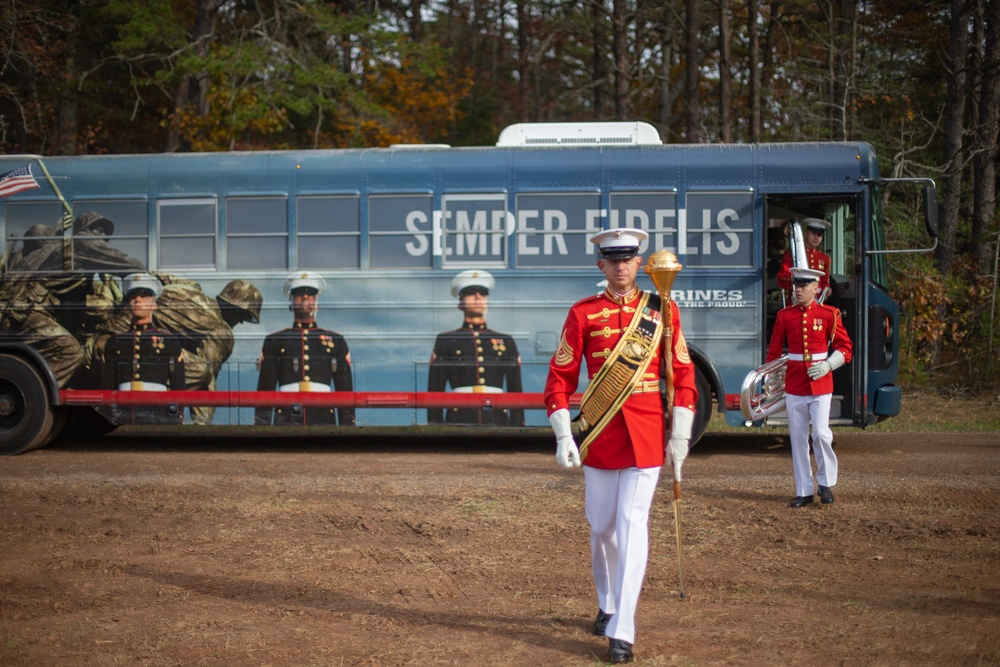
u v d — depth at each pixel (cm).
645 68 3938
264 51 2900
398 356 1576
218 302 1606
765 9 3850
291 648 730
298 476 1398
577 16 3709
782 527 1064
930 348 2542
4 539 1053
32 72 3131
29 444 1645
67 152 3416
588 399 719
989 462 1463
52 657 716
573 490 1268
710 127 3881
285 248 1600
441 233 1573
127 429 2053
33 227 1648
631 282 727
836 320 1161
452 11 5184
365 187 1585
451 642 739
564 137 1603
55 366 1639
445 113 3731
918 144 3073
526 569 925
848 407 1537
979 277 2578
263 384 1597
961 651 707
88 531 1083
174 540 1043
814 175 1528
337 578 905
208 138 2989
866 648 715
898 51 3331
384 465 1502
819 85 3272
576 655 710
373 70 3331
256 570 932
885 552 971
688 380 736
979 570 911
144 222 1625
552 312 1557
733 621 777
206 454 1655
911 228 2575
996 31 2622
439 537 1041
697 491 1251
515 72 5478
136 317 1622
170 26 2997
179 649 730
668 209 1548
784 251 1625
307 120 3697
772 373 1379
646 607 812
